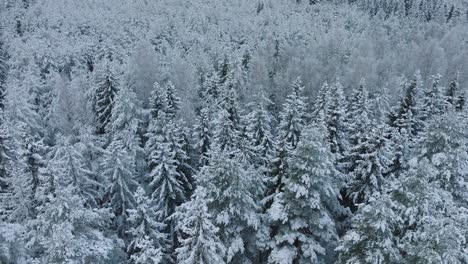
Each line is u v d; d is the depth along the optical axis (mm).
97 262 19875
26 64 65250
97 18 104500
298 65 71000
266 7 147125
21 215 24047
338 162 30359
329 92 42312
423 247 15508
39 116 46562
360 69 65312
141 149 34844
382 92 48281
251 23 119062
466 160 23781
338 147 32375
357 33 109375
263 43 87188
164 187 28656
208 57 74875
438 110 42344
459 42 94250
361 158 28312
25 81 54312
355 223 17938
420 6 144875
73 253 16594
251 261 23453
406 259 16547
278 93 60562
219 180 20844
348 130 37156
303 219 20516
